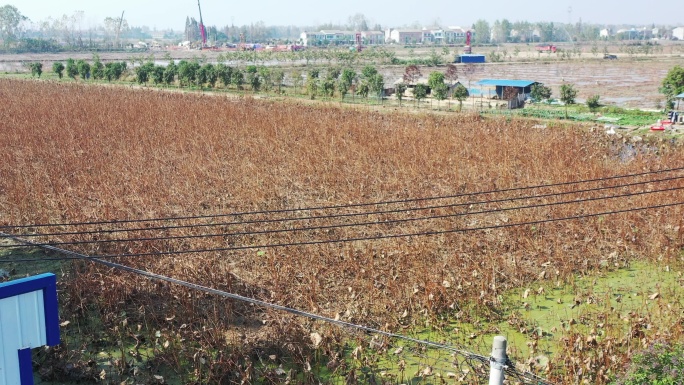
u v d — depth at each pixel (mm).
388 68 98000
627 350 13156
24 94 52281
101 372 12992
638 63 105625
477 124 38594
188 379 12914
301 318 14922
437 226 20781
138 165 27547
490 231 20422
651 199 21922
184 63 68375
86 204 22875
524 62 111062
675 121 40531
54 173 25766
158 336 13945
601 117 44406
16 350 7895
